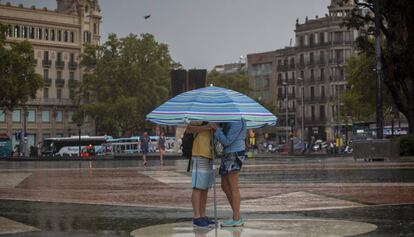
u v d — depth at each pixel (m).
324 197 14.91
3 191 18.31
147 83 104.56
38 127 110.19
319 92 120.38
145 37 107.25
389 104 66.88
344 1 46.38
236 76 124.56
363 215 11.19
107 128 101.94
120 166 39.34
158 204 13.85
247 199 14.76
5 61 72.19
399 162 34.25
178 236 8.91
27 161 62.19
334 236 8.66
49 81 111.94
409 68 41.19
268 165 35.62
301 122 123.44
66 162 55.09
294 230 9.34
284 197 15.11
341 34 117.62
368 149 37.31
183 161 49.28
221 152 9.97
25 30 109.19
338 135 99.38
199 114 9.38
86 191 18.02
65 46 114.69
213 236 8.87
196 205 10.02
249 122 10.51
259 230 9.38
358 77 69.56
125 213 12.05
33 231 9.62
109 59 105.00
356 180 20.64
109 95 104.00
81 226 10.16
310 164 35.91
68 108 114.12
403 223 9.98
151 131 105.19
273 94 133.00
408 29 41.28
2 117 105.31
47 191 18.20
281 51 130.75
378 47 37.72
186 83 46.69
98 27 120.75
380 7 41.28
